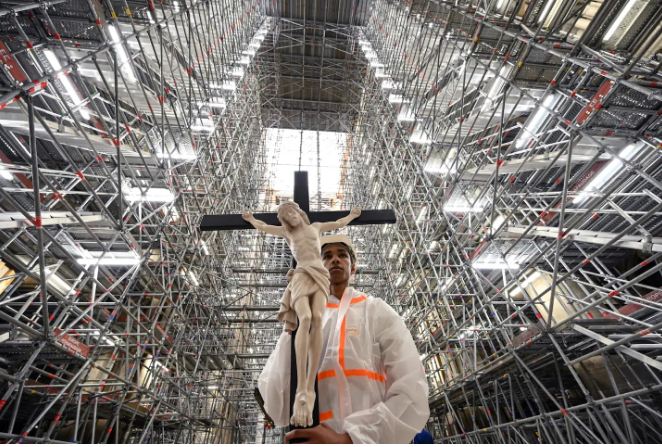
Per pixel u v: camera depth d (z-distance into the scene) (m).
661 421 8.03
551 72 8.75
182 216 12.59
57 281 10.46
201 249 15.35
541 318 8.50
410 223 17.08
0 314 5.65
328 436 1.68
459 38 11.12
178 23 14.83
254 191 24.03
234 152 18.78
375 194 22.23
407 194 15.87
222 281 18.59
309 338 2.19
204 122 13.59
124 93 11.27
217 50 16.11
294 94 29.11
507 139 13.58
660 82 6.10
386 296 18.08
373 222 3.50
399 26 18.69
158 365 12.55
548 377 10.84
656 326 5.86
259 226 3.39
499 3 10.59
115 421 9.48
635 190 8.20
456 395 14.05
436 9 14.34
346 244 3.04
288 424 2.29
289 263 24.41
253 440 22.56
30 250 8.74
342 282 2.80
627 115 6.54
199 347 14.67
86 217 7.99
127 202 10.38
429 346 15.01
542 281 12.46
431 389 15.68
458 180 11.16
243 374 20.38
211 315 15.91
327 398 2.07
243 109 20.55
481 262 11.56
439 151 12.97
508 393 12.45
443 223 12.93
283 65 26.69
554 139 10.60
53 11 7.69
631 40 7.21
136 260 9.71
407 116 15.95
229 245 20.09
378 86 21.30
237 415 19.84
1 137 8.43
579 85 6.93
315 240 2.92
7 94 5.47
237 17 19.19
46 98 9.07
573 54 6.68
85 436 11.36
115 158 10.08
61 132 7.74
